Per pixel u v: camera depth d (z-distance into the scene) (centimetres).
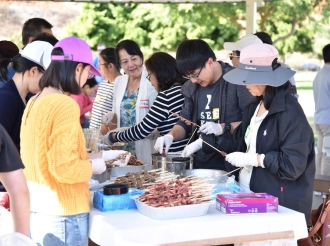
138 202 258
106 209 261
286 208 270
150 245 227
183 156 340
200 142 346
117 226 236
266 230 251
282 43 1625
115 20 1542
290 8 1582
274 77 282
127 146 414
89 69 252
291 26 1602
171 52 1559
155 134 412
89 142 363
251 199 256
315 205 464
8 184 216
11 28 1533
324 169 612
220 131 342
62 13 1559
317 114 611
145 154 411
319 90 605
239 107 345
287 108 282
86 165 242
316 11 1596
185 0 640
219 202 263
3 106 295
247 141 306
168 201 250
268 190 290
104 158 299
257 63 286
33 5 1546
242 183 308
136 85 441
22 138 250
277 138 287
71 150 234
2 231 266
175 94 393
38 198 244
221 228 245
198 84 360
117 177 316
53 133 232
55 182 242
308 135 281
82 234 250
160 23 1554
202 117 359
